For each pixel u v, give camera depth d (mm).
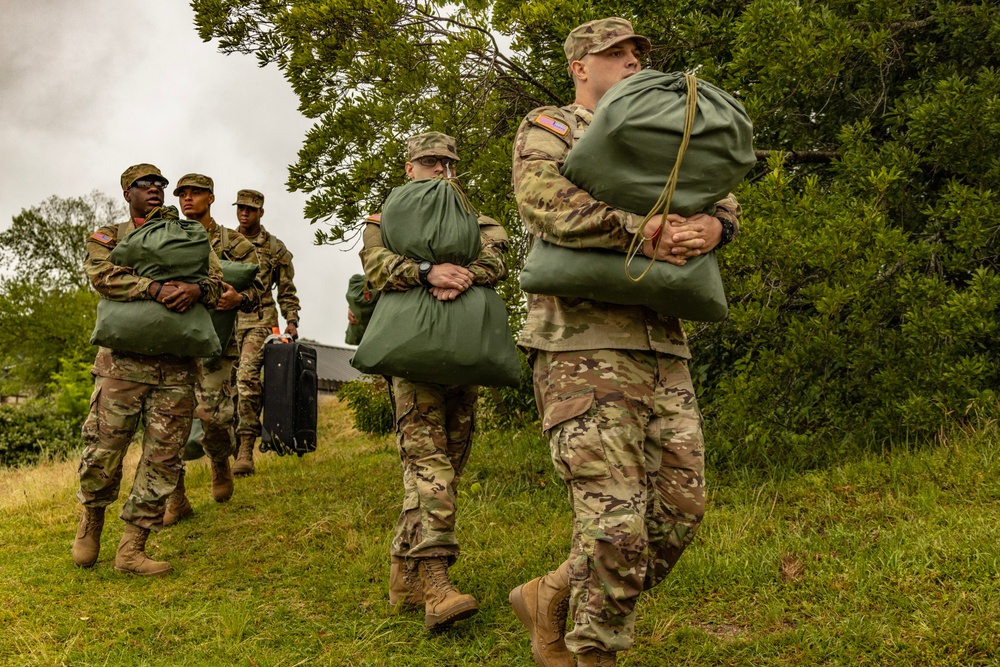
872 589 3305
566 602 3074
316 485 6633
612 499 2705
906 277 4820
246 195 7496
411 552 3719
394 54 5918
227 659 3592
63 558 5125
